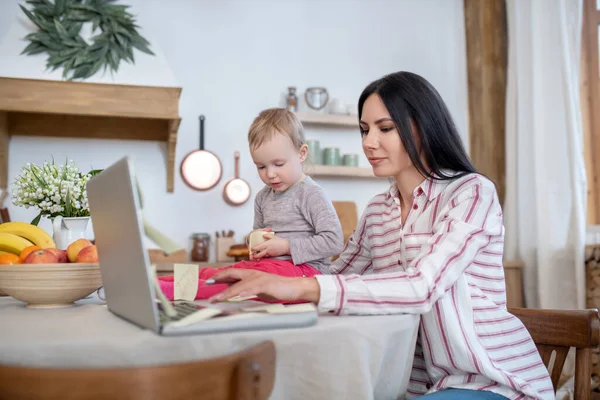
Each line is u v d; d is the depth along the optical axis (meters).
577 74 2.79
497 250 1.07
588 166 3.01
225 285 1.07
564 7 2.80
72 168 1.51
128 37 2.89
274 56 3.36
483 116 3.42
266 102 3.32
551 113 2.86
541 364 1.04
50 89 2.70
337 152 3.29
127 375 0.55
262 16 3.37
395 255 1.17
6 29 2.90
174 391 0.56
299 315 0.75
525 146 3.01
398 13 3.60
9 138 2.91
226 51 3.29
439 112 1.11
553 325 1.13
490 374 0.94
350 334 0.77
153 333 0.68
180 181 3.14
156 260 3.00
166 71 2.90
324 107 3.42
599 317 1.09
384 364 0.85
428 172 1.11
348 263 1.33
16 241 1.21
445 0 3.69
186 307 0.86
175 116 2.82
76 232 1.43
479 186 1.04
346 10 3.52
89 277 1.05
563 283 2.78
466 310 1.00
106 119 3.03
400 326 0.85
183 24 3.23
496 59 3.37
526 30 3.02
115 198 0.75
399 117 1.09
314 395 0.75
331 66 3.46
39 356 0.64
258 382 0.59
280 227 1.47
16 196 1.50
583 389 1.08
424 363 1.08
